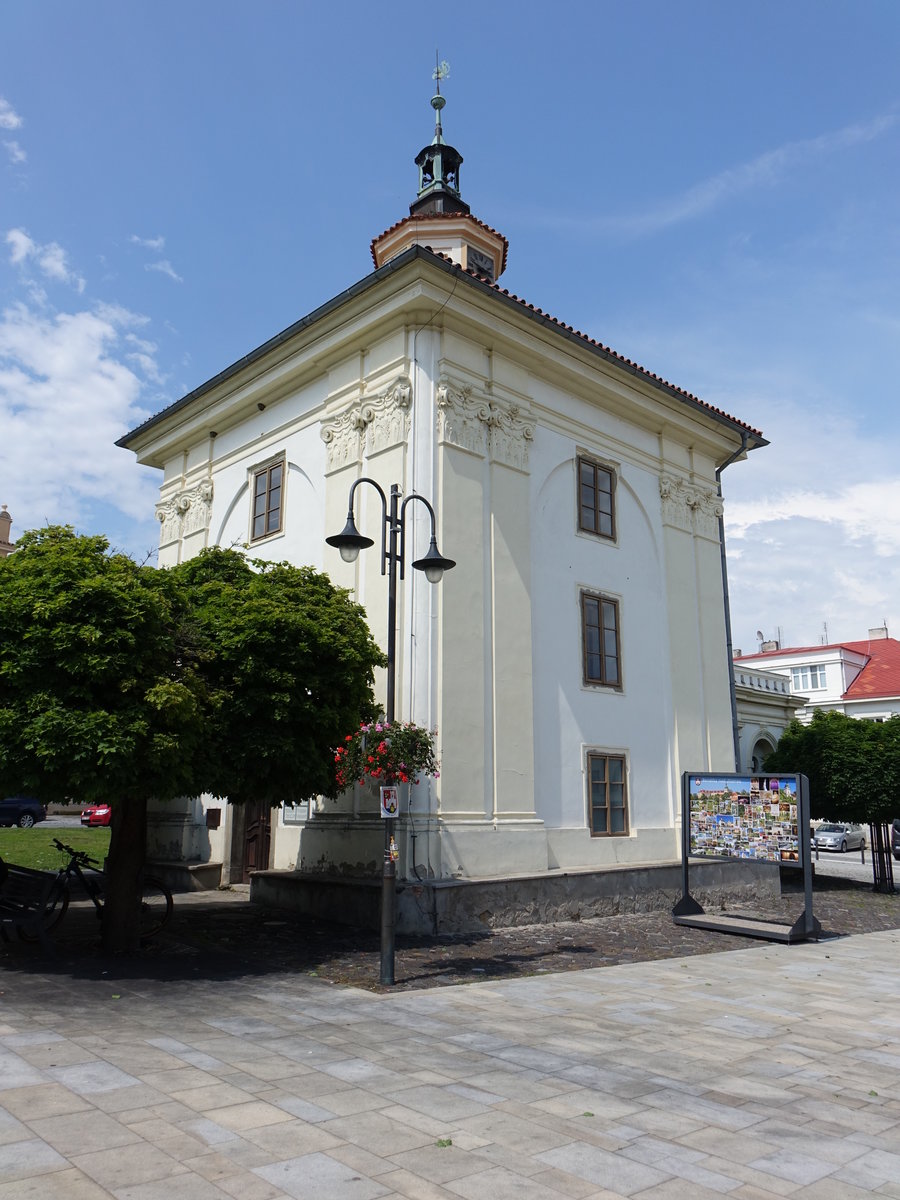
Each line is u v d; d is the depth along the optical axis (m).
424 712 12.72
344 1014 7.67
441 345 14.02
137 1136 4.71
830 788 21.23
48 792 8.91
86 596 9.16
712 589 19.12
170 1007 7.77
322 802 14.05
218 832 16.92
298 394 16.48
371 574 13.90
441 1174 4.36
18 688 9.00
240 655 10.51
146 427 19.81
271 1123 4.95
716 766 18.08
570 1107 5.38
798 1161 4.67
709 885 16.66
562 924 13.35
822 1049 6.96
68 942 10.99
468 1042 6.80
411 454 13.63
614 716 16.11
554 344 15.55
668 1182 4.36
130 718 8.95
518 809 13.61
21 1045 6.34
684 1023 7.66
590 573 16.23
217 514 18.25
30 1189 4.04
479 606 13.68
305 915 13.19
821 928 14.06
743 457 20.53
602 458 17.00
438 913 11.84
